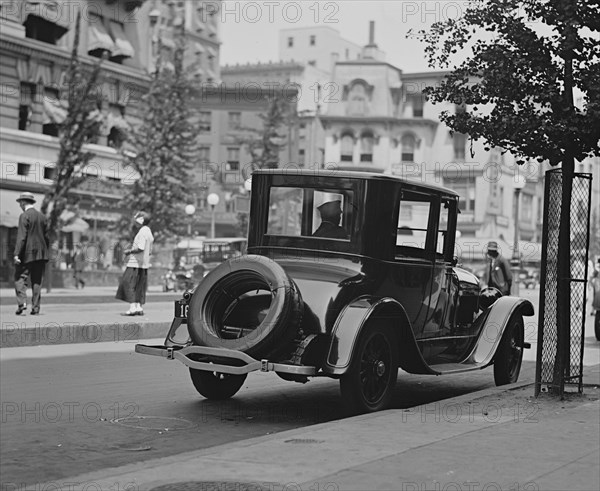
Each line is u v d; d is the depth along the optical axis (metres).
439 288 9.14
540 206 79.75
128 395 8.84
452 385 10.59
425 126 72.69
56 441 6.62
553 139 8.36
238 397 8.92
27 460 5.99
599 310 18.05
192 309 7.70
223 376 8.72
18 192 38.62
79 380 9.77
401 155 73.31
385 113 73.50
